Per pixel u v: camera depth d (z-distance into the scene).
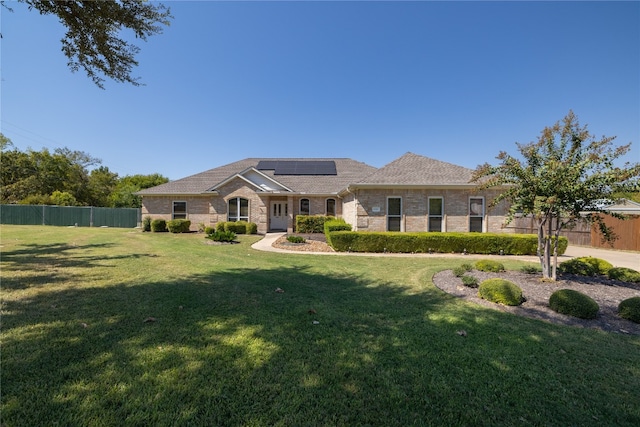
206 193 20.47
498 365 3.22
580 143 6.75
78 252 10.57
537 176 6.76
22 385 2.59
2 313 4.34
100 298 5.16
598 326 4.52
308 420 2.30
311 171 23.81
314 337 3.80
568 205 6.61
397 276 7.69
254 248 12.99
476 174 7.56
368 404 2.51
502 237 12.14
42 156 36.94
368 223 14.02
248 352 3.34
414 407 2.49
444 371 3.07
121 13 5.74
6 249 11.04
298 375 2.91
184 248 12.30
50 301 4.94
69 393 2.51
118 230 21.50
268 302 5.22
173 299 5.20
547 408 2.54
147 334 3.72
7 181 33.97
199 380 2.76
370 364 3.16
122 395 2.51
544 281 7.05
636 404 2.62
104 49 6.24
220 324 4.13
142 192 20.88
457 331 4.11
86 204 37.47
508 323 4.48
